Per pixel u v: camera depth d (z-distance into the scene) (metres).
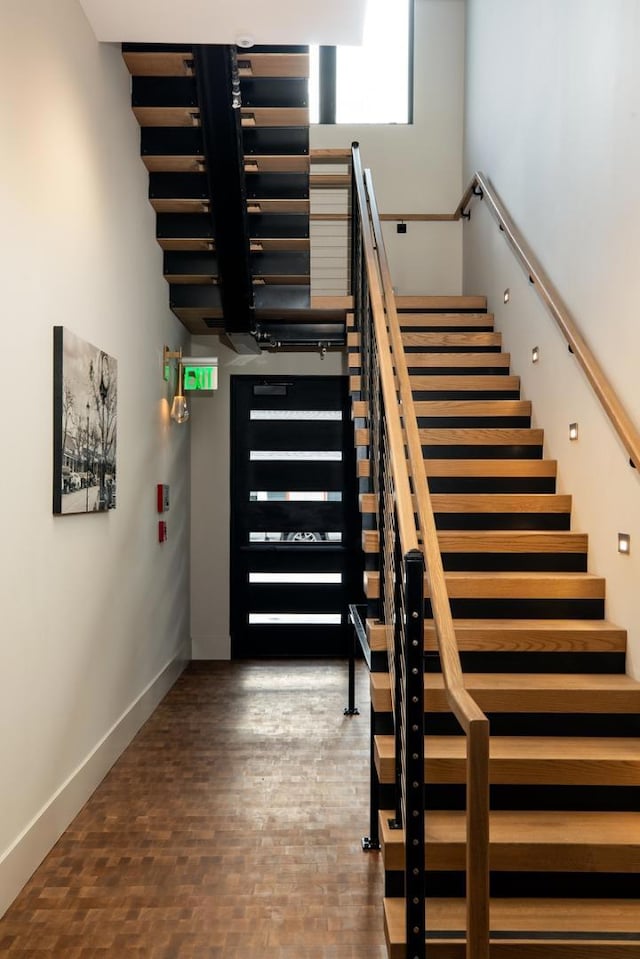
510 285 6.11
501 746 3.24
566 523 4.66
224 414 7.83
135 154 5.12
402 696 2.91
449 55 8.43
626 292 3.83
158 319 5.91
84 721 4.16
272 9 3.97
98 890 3.24
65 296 3.78
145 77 4.96
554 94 5.02
